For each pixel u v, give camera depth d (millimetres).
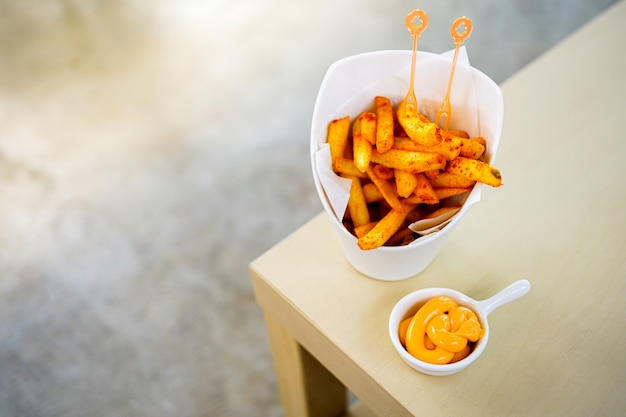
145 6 1675
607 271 554
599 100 665
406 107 514
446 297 511
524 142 634
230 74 1456
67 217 1206
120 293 1093
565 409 493
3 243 1173
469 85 520
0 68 1544
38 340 1045
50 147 1339
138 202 1220
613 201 592
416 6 1569
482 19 1519
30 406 970
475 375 509
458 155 506
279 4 1628
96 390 981
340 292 556
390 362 519
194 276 1105
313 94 1389
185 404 959
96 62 1527
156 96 1426
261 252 1128
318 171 508
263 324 1040
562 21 1495
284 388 734
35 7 1712
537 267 558
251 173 1249
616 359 513
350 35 1514
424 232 513
